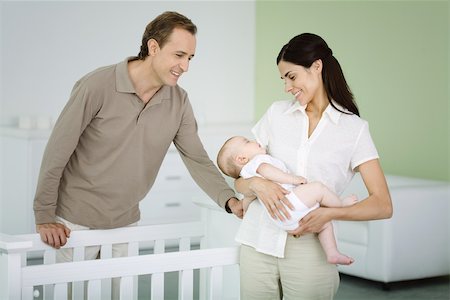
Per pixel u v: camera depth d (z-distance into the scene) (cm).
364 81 633
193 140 314
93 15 671
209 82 744
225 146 277
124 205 305
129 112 290
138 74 288
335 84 256
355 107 260
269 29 746
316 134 257
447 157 564
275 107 270
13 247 243
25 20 640
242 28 759
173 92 303
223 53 750
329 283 259
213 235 339
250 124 717
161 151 304
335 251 252
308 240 256
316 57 252
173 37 278
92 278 255
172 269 269
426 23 578
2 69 632
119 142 292
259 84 763
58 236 287
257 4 762
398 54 603
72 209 299
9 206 586
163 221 633
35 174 570
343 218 249
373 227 486
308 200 251
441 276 533
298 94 255
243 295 271
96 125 289
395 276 485
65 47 659
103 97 284
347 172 260
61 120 282
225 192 304
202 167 314
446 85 564
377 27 620
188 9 727
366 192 495
